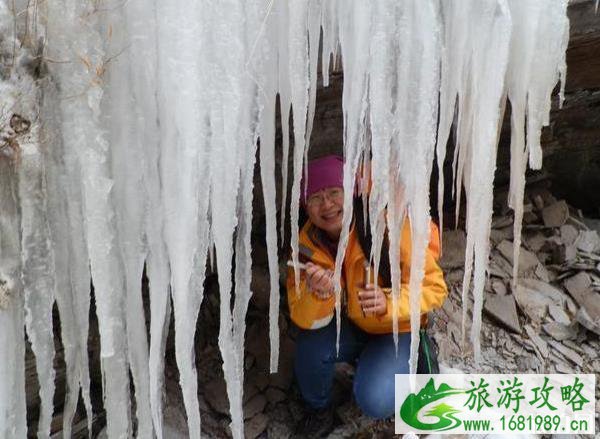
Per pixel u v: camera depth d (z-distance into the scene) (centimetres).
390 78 140
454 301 301
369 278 184
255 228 298
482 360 273
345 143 149
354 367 259
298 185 147
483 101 146
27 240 128
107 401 149
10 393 133
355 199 188
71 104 123
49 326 137
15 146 119
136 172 134
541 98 151
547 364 274
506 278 318
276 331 160
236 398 160
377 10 135
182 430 224
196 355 260
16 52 115
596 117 335
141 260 141
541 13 143
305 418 241
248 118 137
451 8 140
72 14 118
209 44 127
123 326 145
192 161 132
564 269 329
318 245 203
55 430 204
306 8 133
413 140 146
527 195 377
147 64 127
